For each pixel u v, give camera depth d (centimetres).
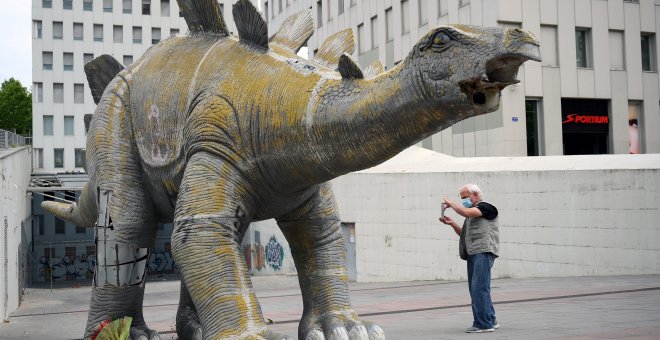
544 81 2358
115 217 511
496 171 1540
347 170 398
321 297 480
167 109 473
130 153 515
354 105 373
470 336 660
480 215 697
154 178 494
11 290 1436
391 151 373
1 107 5878
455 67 332
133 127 512
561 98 2392
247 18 449
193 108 450
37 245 3684
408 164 1902
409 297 1209
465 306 997
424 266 1719
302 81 411
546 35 2377
